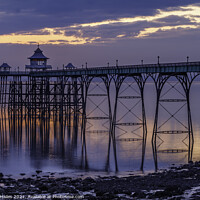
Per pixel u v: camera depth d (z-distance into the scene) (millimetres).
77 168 57250
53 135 87375
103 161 61531
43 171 55531
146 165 58531
